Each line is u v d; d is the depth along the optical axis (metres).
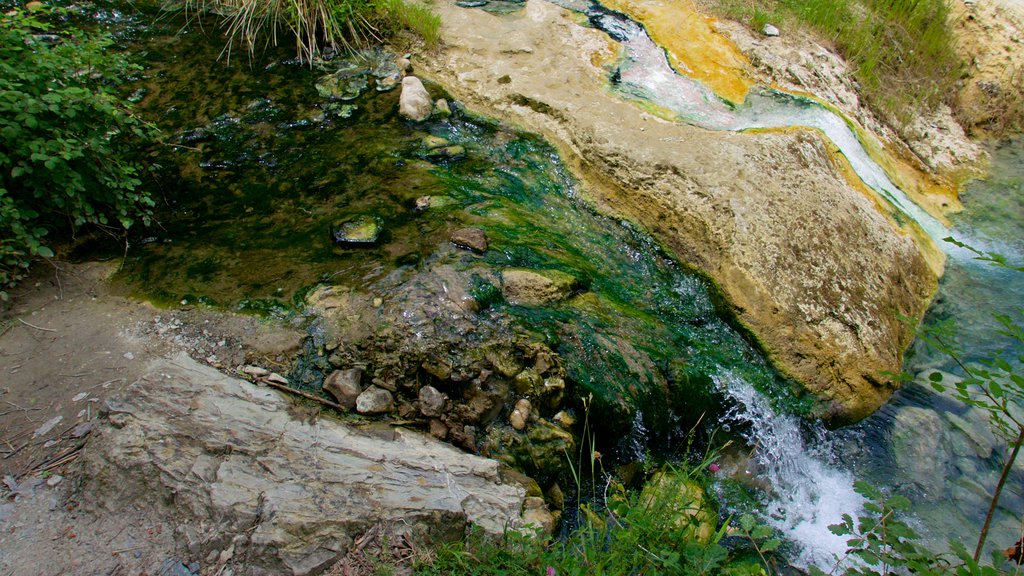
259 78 5.65
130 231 4.11
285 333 3.53
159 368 3.22
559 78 5.78
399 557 2.68
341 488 2.84
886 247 4.91
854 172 5.57
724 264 4.46
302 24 6.05
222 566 2.56
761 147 5.04
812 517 3.70
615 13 6.80
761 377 4.17
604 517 3.37
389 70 5.88
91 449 2.85
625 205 4.91
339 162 4.89
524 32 6.27
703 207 4.63
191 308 3.62
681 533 2.92
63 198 3.60
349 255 4.03
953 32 7.74
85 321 3.49
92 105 3.68
